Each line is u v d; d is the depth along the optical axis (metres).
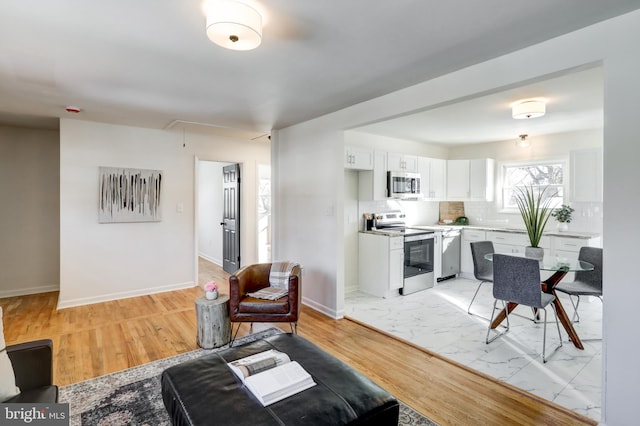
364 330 3.42
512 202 5.57
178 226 4.86
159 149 4.67
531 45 2.11
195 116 3.91
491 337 3.24
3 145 4.46
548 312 3.97
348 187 4.79
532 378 2.50
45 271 4.76
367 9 1.71
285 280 3.38
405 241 4.68
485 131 4.80
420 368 2.64
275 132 4.67
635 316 1.75
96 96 3.15
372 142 5.02
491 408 2.13
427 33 1.97
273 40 2.05
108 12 1.74
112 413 2.04
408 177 5.03
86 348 2.94
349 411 1.43
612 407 1.82
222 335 2.99
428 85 2.73
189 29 1.92
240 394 1.51
